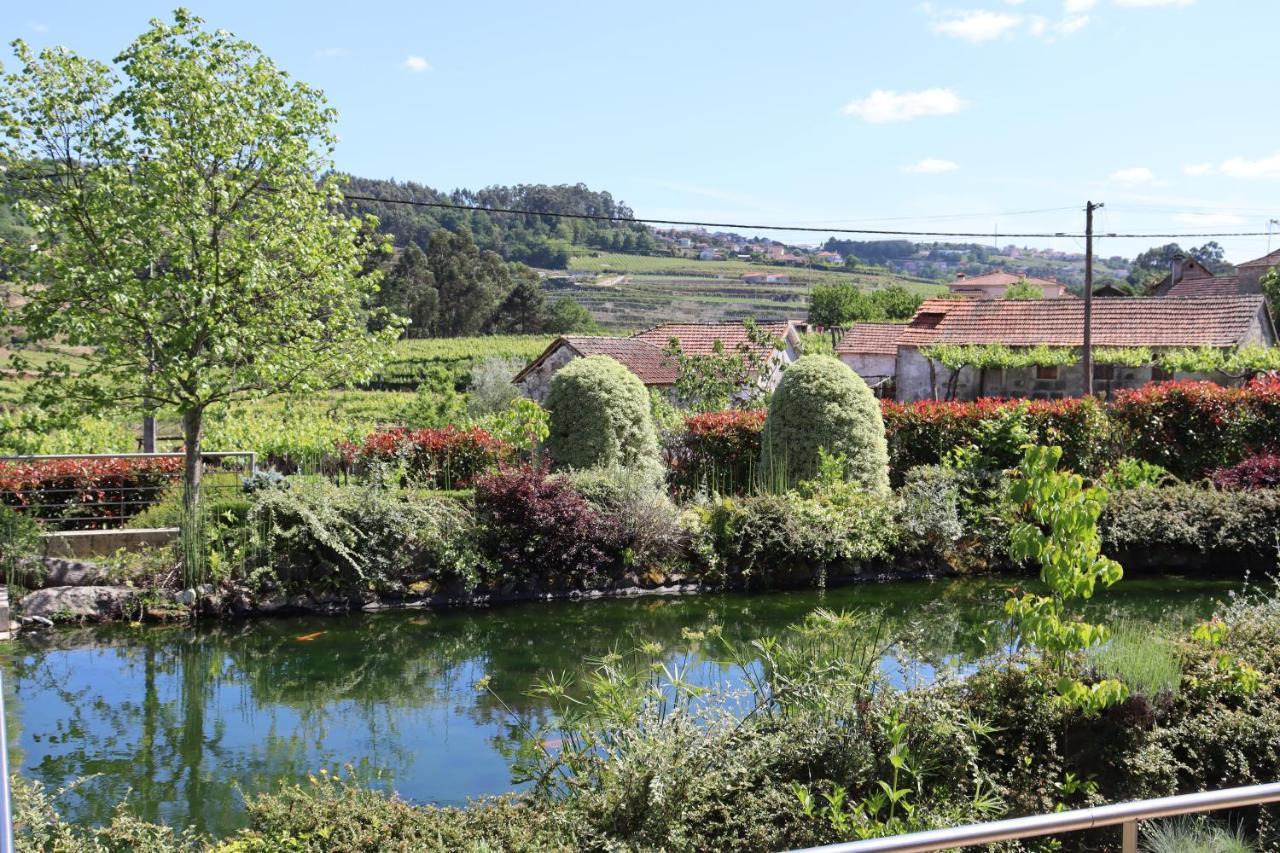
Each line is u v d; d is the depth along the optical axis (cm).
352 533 1171
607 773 535
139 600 1112
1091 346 2942
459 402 2938
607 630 1073
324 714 816
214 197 1192
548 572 1230
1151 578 1323
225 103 1188
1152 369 2962
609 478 1324
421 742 746
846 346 4338
